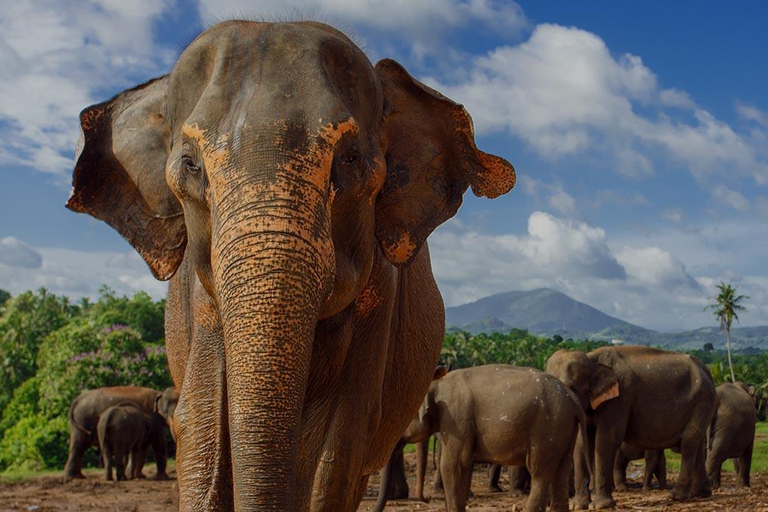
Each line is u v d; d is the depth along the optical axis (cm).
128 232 429
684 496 1545
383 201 424
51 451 3225
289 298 310
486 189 444
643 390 1574
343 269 368
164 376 3462
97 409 2694
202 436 398
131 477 2689
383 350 457
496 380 1248
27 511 1569
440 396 1264
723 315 8756
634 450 1898
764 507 1195
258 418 301
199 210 353
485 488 1984
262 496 298
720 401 1962
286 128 337
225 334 313
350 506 444
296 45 366
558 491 1234
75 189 435
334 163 346
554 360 1587
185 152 354
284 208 321
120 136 434
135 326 5059
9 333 6053
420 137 434
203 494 396
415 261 556
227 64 362
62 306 7531
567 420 1222
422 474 1499
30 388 3553
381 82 417
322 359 420
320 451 429
